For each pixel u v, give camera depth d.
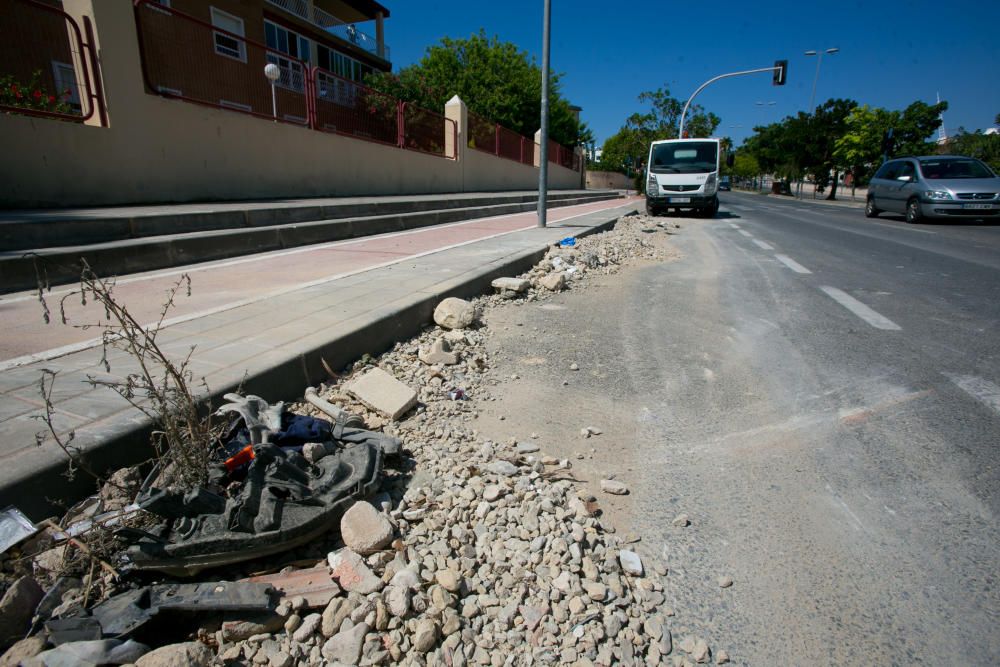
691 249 10.01
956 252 9.46
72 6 6.89
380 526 1.96
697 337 4.67
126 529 1.68
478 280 5.40
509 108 31.25
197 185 8.56
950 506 2.35
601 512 2.31
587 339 4.57
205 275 5.32
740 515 2.31
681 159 17.19
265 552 1.82
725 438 2.95
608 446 2.86
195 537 1.73
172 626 1.65
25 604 1.55
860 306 5.70
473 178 19.55
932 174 14.97
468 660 1.62
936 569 2.00
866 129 34.62
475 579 1.89
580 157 35.41
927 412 3.22
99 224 5.57
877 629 1.76
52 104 6.81
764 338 4.64
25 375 2.60
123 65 7.27
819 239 11.50
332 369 3.28
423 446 2.69
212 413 2.37
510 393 3.47
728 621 1.79
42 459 1.85
